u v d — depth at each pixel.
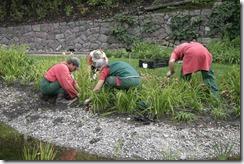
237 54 10.43
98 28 14.09
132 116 7.03
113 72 7.20
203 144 6.26
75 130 6.86
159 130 6.59
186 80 7.56
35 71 9.22
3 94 8.59
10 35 15.14
